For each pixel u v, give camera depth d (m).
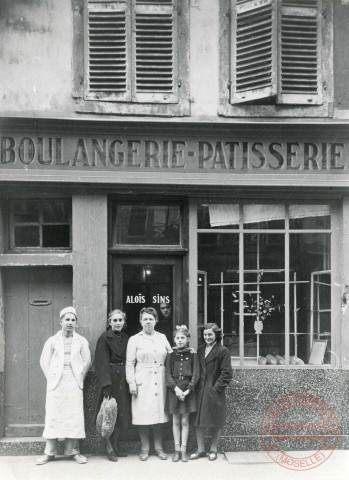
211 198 6.71
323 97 6.65
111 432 5.95
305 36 6.63
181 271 6.77
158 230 6.77
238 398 6.61
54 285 6.72
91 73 6.49
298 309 6.76
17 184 6.41
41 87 6.46
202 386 6.13
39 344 6.70
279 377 6.64
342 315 6.69
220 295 6.72
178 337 6.14
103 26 6.51
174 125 6.52
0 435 6.53
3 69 6.43
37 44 6.46
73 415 6.05
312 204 6.80
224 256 6.74
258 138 6.62
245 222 6.76
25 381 6.68
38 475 5.75
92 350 6.47
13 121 6.36
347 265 6.71
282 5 6.57
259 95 6.52
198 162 6.59
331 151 6.66
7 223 6.64
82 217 6.52
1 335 6.57
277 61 6.50
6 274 6.68
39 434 6.65
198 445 6.34
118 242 6.73
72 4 6.49
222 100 6.59
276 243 6.77
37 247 6.67
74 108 6.47
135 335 6.28
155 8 6.55
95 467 6.00
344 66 6.70
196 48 6.59
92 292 6.50
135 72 6.52
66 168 6.46
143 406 6.14
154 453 6.48
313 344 6.76
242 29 6.56
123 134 6.52
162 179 6.49
